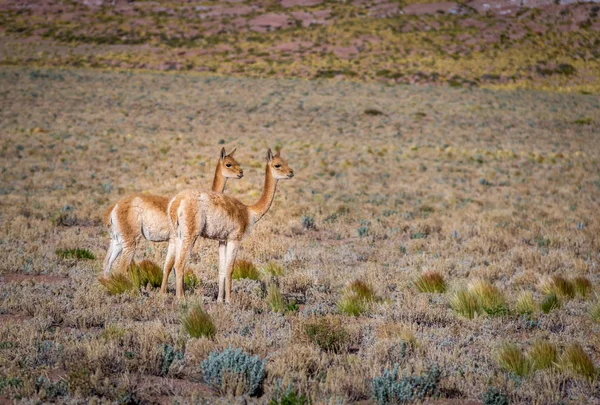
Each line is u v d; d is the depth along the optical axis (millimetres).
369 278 42875
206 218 34281
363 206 82312
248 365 22672
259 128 182000
